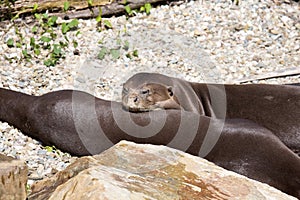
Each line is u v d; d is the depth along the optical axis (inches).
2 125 769.6
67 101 730.2
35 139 753.6
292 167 667.4
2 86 826.8
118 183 522.9
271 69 910.4
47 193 591.2
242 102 807.1
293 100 796.6
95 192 504.1
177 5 1002.7
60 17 946.7
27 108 746.8
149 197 516.7
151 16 976.3
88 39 922.7
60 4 944.9
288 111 788.6
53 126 726.5
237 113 803.4
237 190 553.9
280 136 781.9
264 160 673.6
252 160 674.8
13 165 561.3
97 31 940.0
